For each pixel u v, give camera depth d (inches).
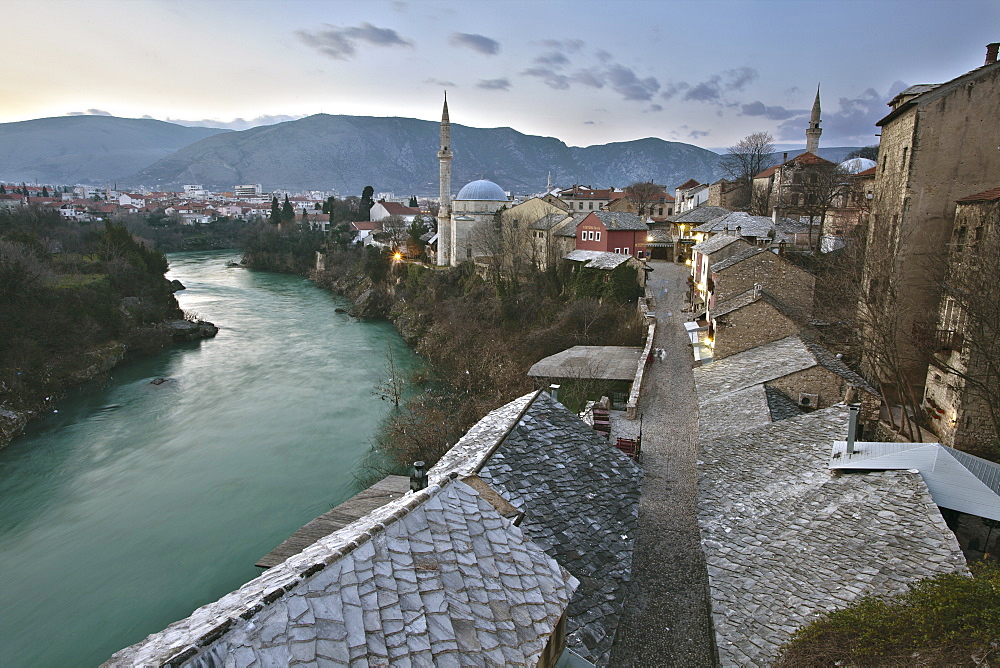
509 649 258.4
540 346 2052.2
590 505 607.2
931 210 1112.2
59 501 1175.6
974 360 935.0
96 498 1186.0
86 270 2620.6
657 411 1243.8
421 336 2427.4
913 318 1140.5
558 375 1562.5
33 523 1099.3
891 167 1234.0
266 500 1166.3
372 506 949.8
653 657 515.2
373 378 1952.5
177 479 1258.0
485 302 2500.0
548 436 686.5
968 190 1093.8
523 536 327.0
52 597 897.5
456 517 309.1
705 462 776.9
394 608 242.2
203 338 2498.8
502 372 1854.1
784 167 2822.3
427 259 3690.9
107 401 1743.4
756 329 1326.3
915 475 555.8
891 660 359.9
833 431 727.7
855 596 444.5
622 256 2285.9
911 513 509.7
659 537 726.5
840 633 399.9
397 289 3154.5
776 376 1067.9
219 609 237.0
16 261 1996.8
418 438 1349.7
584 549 543.5
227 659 193.8
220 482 1242.0
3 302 1899.6
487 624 262.1
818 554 509.4
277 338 2524.6
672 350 1679.4
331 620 223.0
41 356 1812.3
